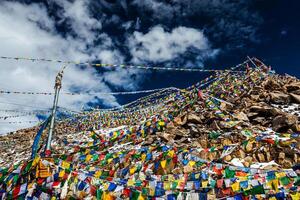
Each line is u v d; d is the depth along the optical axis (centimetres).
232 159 1388
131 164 1261
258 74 2798
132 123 3034
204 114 2142
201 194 838
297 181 838
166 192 884
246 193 792
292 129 1722
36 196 921
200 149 1563
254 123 1983
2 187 1002
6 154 3123
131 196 862
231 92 2595
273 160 1347
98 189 878
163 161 1130
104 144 1377
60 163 971
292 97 2284
